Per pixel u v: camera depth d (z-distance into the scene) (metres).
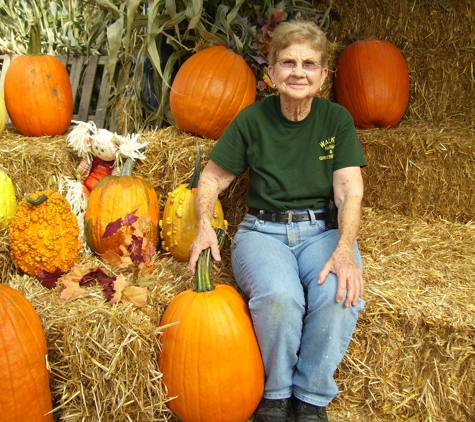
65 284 1.98
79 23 4.16
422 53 3.28
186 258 2.32
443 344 1.88
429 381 1.93
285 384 1.84
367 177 2.84
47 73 2.96
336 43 3.23
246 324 1.83
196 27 2.78
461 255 2.38
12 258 2.12
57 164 2.64
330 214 2.10
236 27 2.96
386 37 3.35
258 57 2.82
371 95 3.04
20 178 2.58
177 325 1.79
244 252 1.99
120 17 3.06
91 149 2.58
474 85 3.23
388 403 1.98
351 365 2.01
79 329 1.77
